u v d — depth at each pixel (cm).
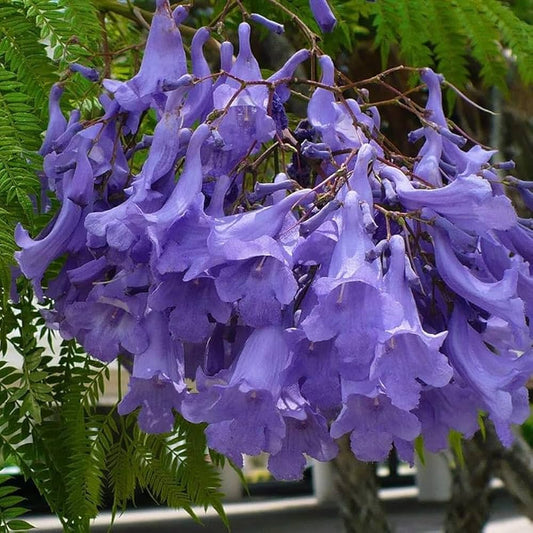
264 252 50
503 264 54
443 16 75
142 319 54
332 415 54
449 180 57
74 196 55
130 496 68
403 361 50
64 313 56
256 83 56
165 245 51
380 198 54
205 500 69
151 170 54
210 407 51
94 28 59
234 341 53
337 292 50
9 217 57
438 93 60
